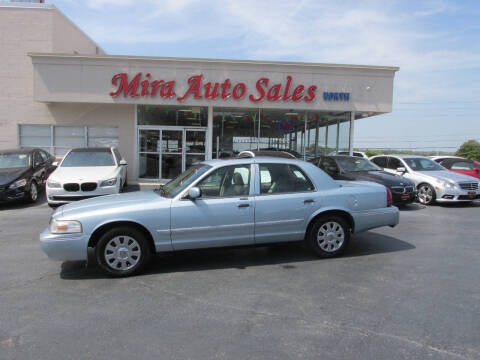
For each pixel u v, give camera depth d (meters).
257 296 4.13
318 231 5.46
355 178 10.20
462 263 5.28
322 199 5.41
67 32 16.02
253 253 5.86
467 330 3.32
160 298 4.09
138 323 3.50
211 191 5.11
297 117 14.90
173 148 14.60
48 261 5.47
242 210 5.09
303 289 4.32
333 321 3.52
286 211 5.25
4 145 14.43
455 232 7.28
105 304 3.94
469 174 13.49
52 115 14.40
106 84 13.24
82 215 4.71
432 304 3.88
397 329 3.35
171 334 3.29
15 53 14.33
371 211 5.66
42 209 9.91
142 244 4.82
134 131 14.48
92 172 9.64
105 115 14.44
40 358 2.92
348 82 13.76
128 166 14.59
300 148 14.95
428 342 3.12
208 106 13.90
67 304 3.94
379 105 13.92
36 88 13.14
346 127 14.81
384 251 5.91
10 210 9.77
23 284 4.54
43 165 11.85
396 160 12.24
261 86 13.48
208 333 3.31
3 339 3.21
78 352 3.00
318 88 13.66
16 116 14.39
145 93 13.30
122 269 4.77
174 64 13.31
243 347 3.07
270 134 14.91
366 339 3.18
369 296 4.11
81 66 13.17
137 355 2.96
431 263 5.28
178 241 4.95
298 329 3.37
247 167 5.32
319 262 5.35
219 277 4.76
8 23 14.28
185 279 4.70
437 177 10.70
